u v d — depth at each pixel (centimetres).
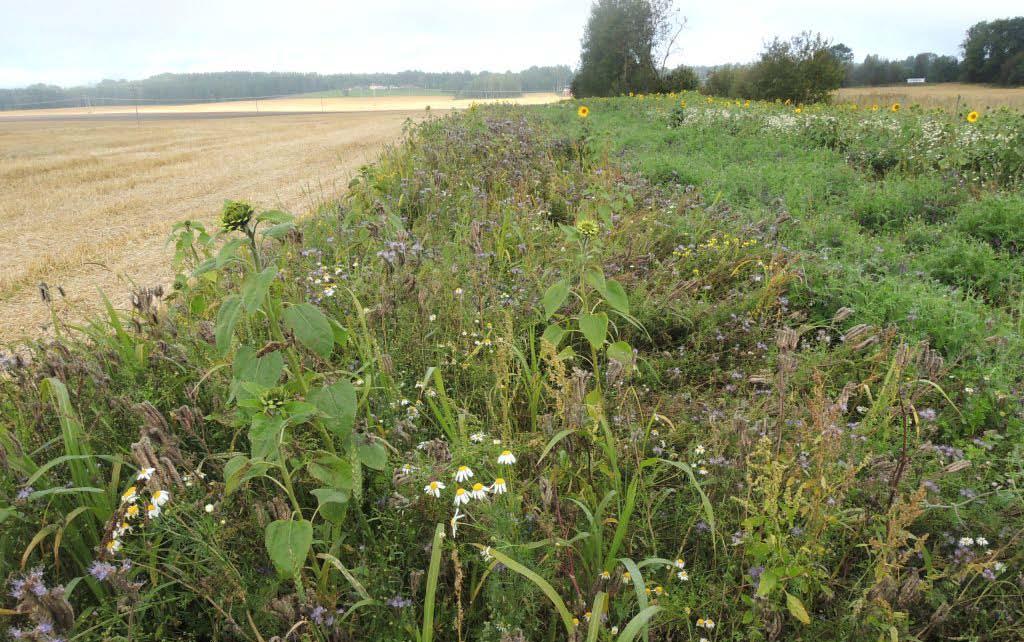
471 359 333
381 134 2364
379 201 605
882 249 595
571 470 244
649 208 659
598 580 193
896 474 216
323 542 209
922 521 239
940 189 841
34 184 1262
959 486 251
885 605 185
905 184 862
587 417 237
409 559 215
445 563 209
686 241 583
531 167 877
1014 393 340
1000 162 996
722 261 516
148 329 336
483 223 549
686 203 688
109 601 193
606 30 4003
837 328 435
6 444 226
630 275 454
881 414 288
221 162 1609
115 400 258
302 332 203
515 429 297
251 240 216
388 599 194
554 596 167
